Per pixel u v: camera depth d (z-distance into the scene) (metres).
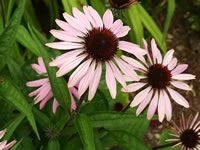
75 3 0.41
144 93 0.25
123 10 0.32
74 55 0.21
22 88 0.29
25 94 0.29
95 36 0.22
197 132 0.30
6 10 0.44
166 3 0.69
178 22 0.70
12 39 0.21
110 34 0.23
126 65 0.23
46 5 0.55
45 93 0.27
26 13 0.48
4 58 0.22
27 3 0.50
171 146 0.30
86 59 0.22
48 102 0.30
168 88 0.26
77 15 0.22
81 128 0.22
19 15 0.21
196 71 0.62
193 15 0.71
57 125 0.27
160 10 0.69
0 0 0.35
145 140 0.53
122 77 0.22
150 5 0.66
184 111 0.56
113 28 0.24
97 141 0.27
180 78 0.27
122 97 0.38
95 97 0.28
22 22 0.48
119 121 0.26
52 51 0.31
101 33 0.22
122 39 0.54
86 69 0.21
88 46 0.22
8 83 0.20
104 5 0.45
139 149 0.26
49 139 0.27
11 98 0.20
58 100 0.23
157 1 0.69
